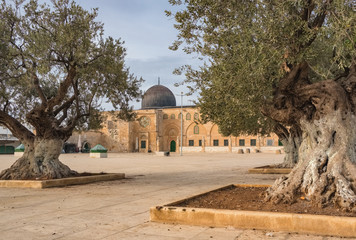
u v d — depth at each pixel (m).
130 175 19.92
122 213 7.96
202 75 11.73
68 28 13.77
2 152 68.50
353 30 7.00
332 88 7.96
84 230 6.31
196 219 6.56
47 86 18.86
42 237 5.86
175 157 49.16
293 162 21.14
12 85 15.77
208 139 75.38
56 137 15.67
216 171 22.67
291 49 7.88
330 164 7.53
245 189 10.04
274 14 7.60
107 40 15.67
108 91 17.05
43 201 9.98
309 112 8.70
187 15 9.09
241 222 6.25
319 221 5.75
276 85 10.38
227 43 8.73
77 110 16.50
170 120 79.31
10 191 12.49
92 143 79.44
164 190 12.39
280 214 6.02
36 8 14.66
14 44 14.29
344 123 7.89
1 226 6.71
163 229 6.28
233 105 9.90
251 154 60.19
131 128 79.25
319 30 7.47
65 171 15.84
